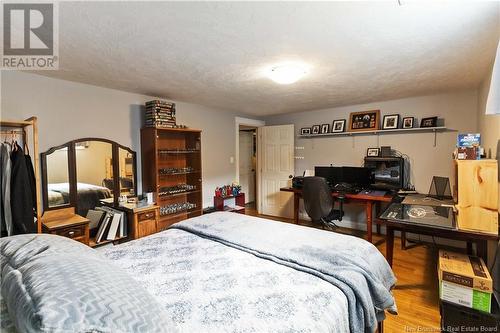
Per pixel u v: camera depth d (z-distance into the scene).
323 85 2.98
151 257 1.57
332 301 1.13
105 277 0.89
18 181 2.09
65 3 1.33
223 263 1.49
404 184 3.77
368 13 1.45
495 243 2.03
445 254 2.13
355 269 1.37
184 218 3.84
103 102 3.02
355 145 4.25
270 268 1.42
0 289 0.87
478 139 2.21
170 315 1.02
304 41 1.82
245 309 1.06
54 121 2.63
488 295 1.67
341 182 4.05
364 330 1.22
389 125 3.84
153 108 3.23
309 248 1.59
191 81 2.79
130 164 3.27
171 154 3.82
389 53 2.04
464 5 1.37
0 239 1.22
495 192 1.87
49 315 0.64
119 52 1.99
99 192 2.97
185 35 1.72
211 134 4.39
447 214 2.31
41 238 1.22
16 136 2.37
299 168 4.93
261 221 2.21
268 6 1.38
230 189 4.59
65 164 2.70
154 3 1.34
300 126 4.91
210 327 0.96
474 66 2.36
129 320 0.74
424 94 3.48
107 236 2.81
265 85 2.97
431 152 3.59
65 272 0.84
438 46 1.91
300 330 0.95
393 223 2.27
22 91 2.42
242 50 1.98
